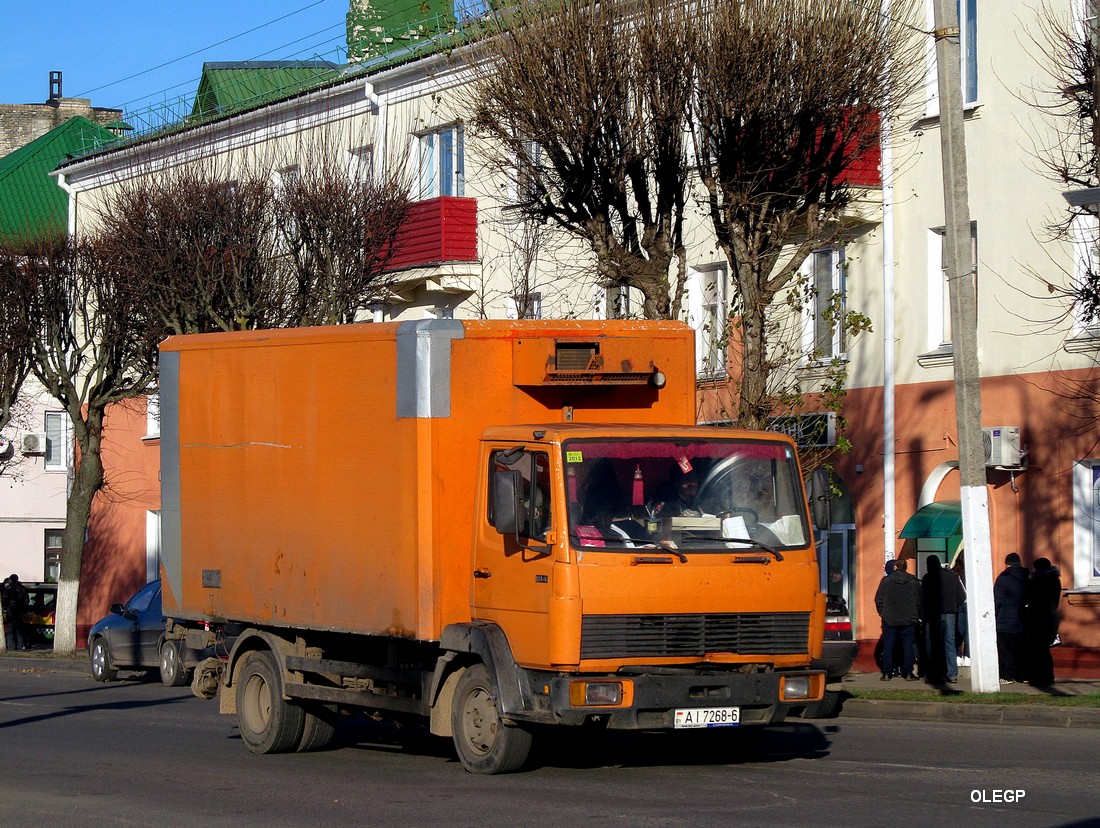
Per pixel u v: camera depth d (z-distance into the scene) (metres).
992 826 10.66
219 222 32.75
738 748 15.68
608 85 22.98
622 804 12.24
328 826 11.66
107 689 29.92
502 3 24.41
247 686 16.98
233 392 16.67
